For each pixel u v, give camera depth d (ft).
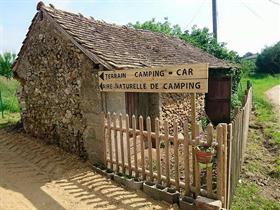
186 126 15.81
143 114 28.86
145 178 18.58
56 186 18.71
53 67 26.11
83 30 26.12
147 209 15.49
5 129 34.53
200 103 39.37
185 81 16.02
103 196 17.15
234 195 18.94
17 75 32.01
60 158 24.08
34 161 23.67
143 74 18.31
